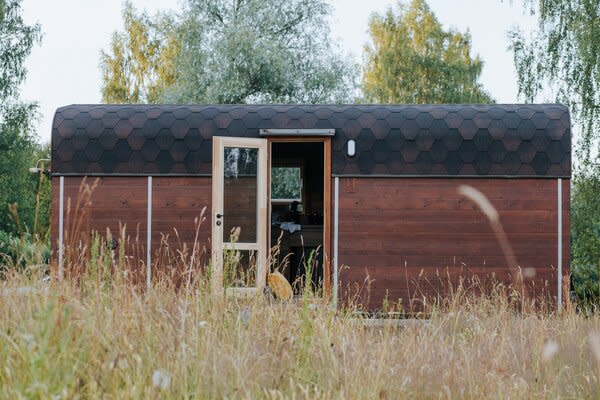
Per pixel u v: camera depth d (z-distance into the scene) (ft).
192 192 33.45
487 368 14.90
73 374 10.53
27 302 13.60
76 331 12.14
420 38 108.27
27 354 10.68
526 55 60.75
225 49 73.26
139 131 33.73
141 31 115.96
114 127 33.81
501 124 33.32
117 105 34.58
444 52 107.34
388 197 33.19
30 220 81.30
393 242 33.04
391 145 33.27
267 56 72.43
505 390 13.74
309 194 45.70
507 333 18.34
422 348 15.94
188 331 13.99
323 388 12.30
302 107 34.09
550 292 32.58
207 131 33.63
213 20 78.38
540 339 16.08
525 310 25.99
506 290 32.42
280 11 77.20
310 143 44.14
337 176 33.24
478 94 104.22
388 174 33.14
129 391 10.65
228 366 12.49
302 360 13.52
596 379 14.24
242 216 33.14
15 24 82.74
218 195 32.55
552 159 33.09
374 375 12.83
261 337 14.90
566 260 32.76
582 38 56.08
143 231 33.35
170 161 33.55
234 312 15.79
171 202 33.42
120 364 11.16
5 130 82.12
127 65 116.26
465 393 13.29
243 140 33.19
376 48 108.99
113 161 33.63
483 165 33.09
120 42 115.96
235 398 11.50
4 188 81.46
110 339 12.43
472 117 33.47
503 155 33.12
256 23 76.13
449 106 34.09
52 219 33.42
